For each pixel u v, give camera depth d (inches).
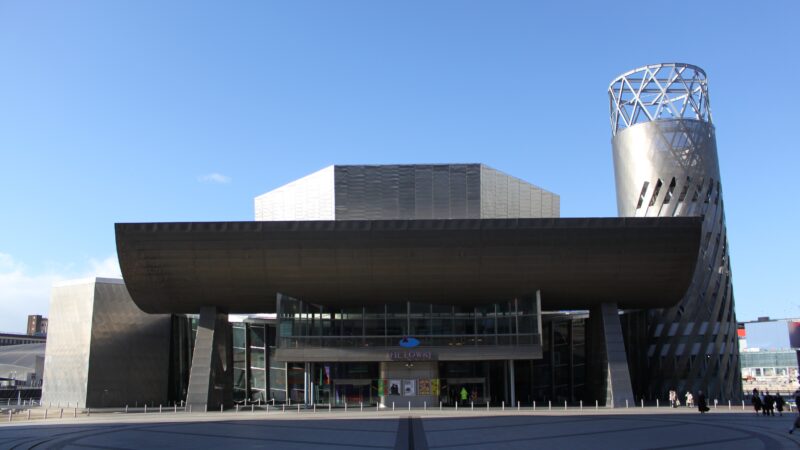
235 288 2046.0
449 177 2263.8
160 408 2096.5
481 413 1695.4
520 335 2049.7
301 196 2341.3
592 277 2022.6
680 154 2586.1
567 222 1930.4
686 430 1153.4
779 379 5014.8
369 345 2053.4
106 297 2409.0
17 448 967.0
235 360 2554.1
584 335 2539.4
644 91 2790.4
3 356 4365.2
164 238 1932.8
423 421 1419.8
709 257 2539.4
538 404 2263.8
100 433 1198.9
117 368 2383.1
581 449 879.1
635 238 1945.1
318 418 1558.8
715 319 2495.1
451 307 2155.5
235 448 930.1
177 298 2094.0
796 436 1040.8
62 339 2493.8
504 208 2311.8
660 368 2468.0
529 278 2021.4
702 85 2751.0
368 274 2007.9
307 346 2042.3
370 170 2269.9
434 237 1939.0
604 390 2079.2
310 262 1979.6
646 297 2112.5
